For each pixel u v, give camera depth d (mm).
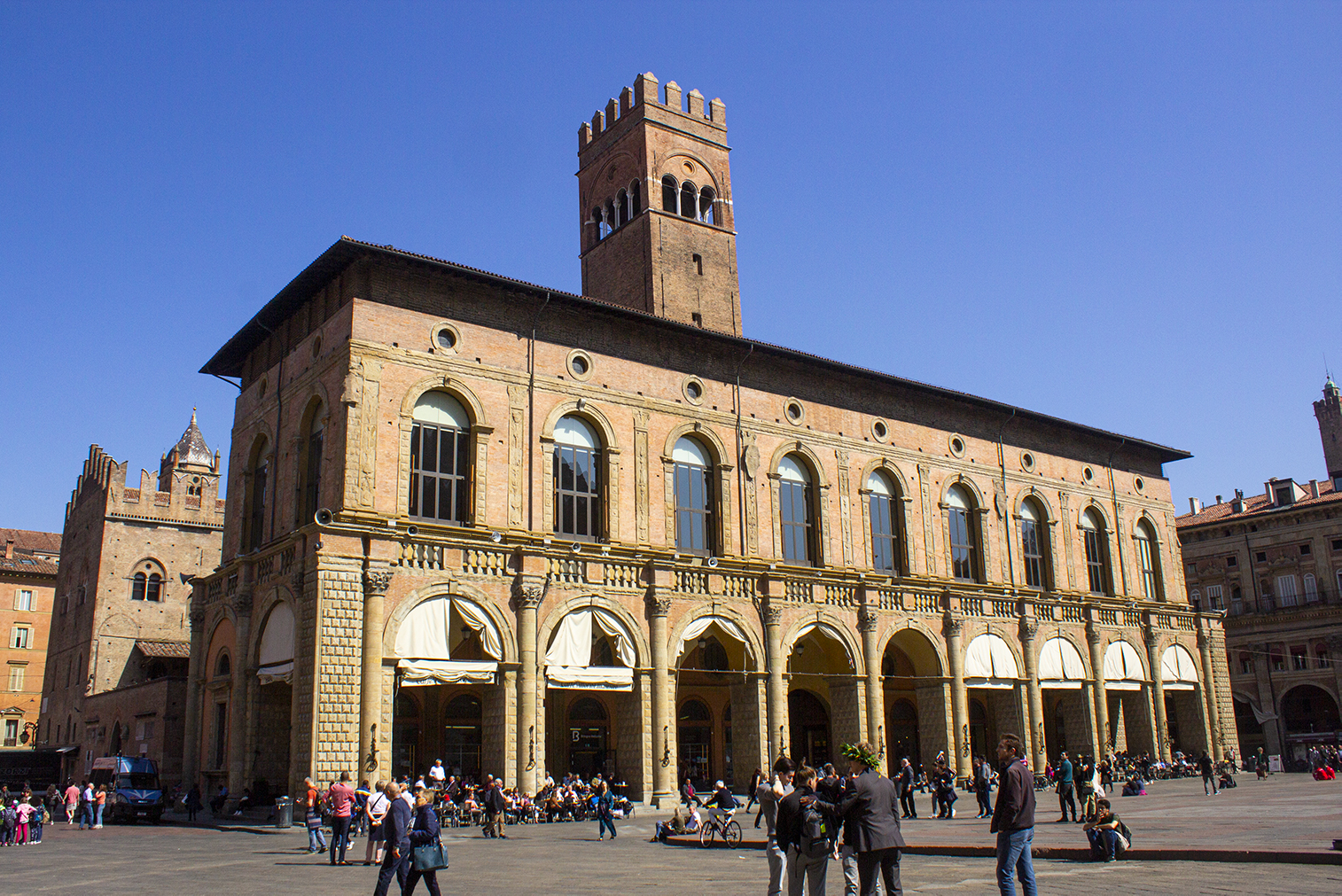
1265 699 86062
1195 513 98938
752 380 50156
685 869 23375
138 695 60219
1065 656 58719
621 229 63219
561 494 43281
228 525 46938
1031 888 14461
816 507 50812
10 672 99125
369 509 38125
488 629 39469
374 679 36469
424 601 38500
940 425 57094
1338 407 98938
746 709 45875
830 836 14812
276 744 40531
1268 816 31094
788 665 51125
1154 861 21672
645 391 46438
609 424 44906
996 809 14680
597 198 66500
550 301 43875
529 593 40219
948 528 55844
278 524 42406
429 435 40719
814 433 51500
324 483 39344
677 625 44062
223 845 31234
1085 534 63406
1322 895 15953
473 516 40375
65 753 72375
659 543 45094
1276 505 90750
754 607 46688
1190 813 34406
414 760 43781
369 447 38719
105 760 46938
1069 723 59594
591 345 45375
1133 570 65312
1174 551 68875
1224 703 67250
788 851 15250
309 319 43500
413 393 40125
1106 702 61969
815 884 14703
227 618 44000
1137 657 62812
